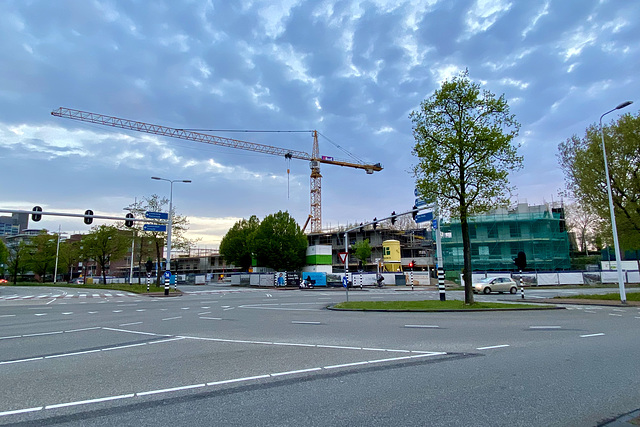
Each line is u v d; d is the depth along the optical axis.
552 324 13.21
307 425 4.36
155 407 5.01
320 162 104.19
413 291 39.16
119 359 7.95
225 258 82.69
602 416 4.63
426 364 7.23
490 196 20.14
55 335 11.55
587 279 44.53
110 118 71.75
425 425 4.36
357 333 11.21
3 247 75.00
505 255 59.28
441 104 20.78
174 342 9.91
